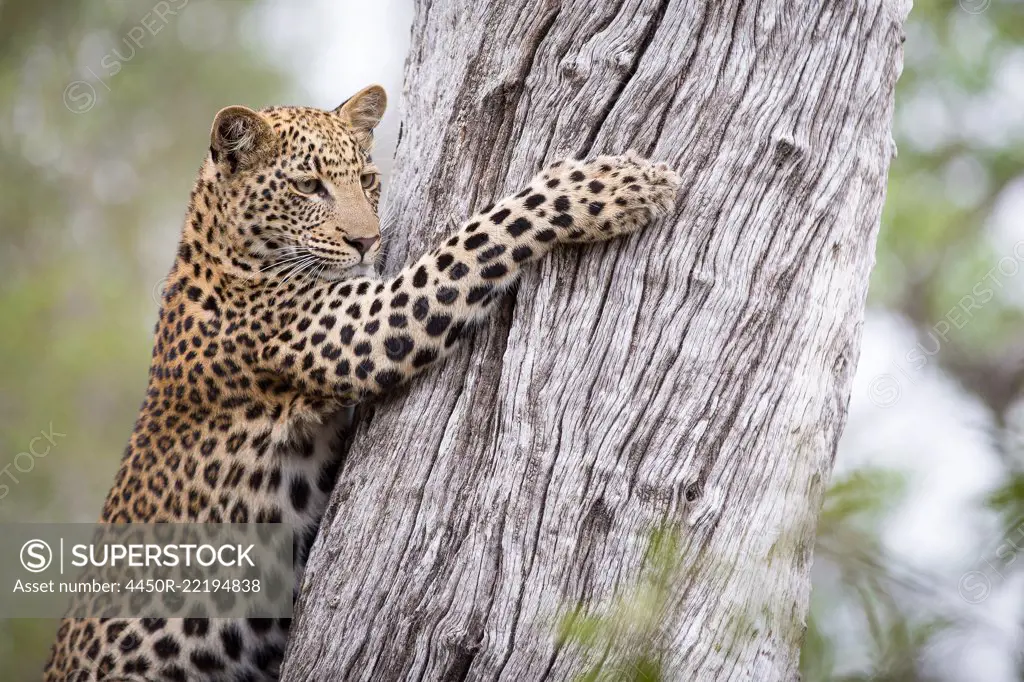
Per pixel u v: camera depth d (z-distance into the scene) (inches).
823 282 354.3
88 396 1045.2
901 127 742.5
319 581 378.0
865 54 366.0
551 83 374.0
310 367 413.7
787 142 350.0
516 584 337.7
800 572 346.0
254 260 442.9
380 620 359.6
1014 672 387.9
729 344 343.9
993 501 377.1
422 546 360.2
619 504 334.6
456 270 377.7
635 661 320.2
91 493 997.8
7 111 1123.3
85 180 1143.6
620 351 347.3
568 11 374.6
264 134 446.3
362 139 485.4
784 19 356.8
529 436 347.9
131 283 1127.6
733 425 340.5
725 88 354.3
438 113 403.5
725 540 335.0
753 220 349.1
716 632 329.1
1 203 1114.7
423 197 407.2
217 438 436.5
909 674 393.1
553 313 360.5
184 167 1172.5
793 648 343.0
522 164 377.4
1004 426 455.8
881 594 403.9
